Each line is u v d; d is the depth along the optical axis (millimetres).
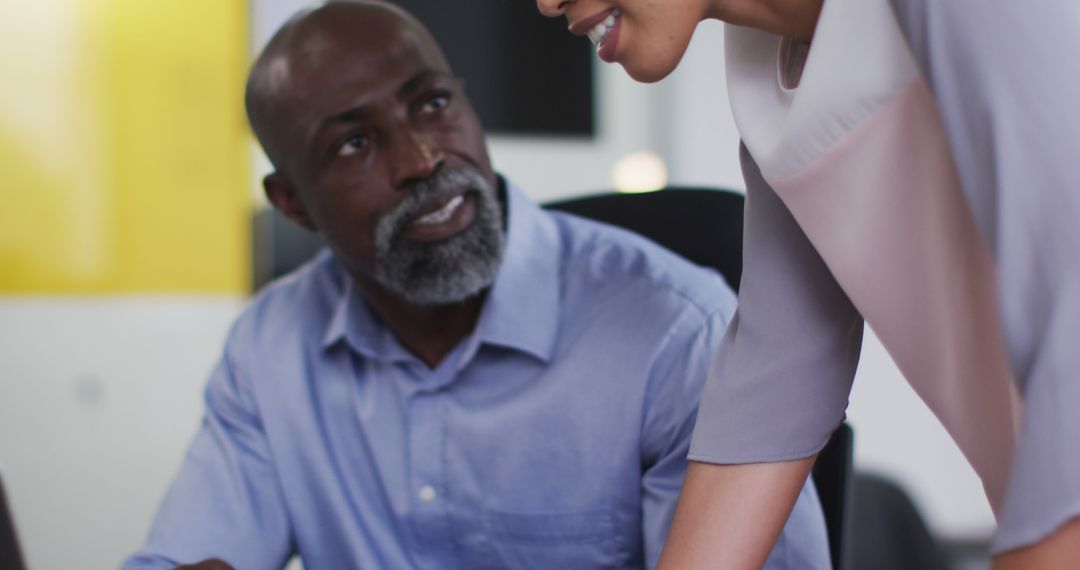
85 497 3373
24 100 3295
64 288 3350
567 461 1346
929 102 797
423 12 3459
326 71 1302
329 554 1458
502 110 3529
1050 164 674
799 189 881
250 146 3398
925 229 849
